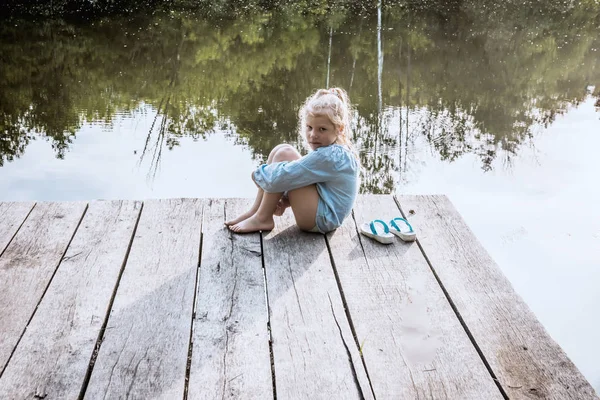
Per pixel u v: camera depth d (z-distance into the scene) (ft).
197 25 33.06
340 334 7.11
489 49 30.37
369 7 37.50
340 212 9.33
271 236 9.34
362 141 19.36
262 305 7.63
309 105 9.11
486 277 8.33
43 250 8.78
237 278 8.21
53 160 17.31
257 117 20.95
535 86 25.14
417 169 17.33
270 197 9.20
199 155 17.83
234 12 35.83
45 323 7.18
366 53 29.27
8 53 27.27
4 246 8.86
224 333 7.08
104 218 9.78
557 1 38.06
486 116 21.61
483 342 7.01
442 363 6.69
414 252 8.97
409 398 6.19
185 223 9.69
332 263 8.64
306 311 7.52
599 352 9.66
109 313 7.43
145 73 25.68
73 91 23.22
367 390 6.27
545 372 6.56
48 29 30.99
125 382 6.29
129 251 8.82
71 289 7.85
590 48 30.68
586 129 20.34
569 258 12.50
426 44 30.96
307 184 8.99
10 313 7.34
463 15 36.14
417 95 23.80
